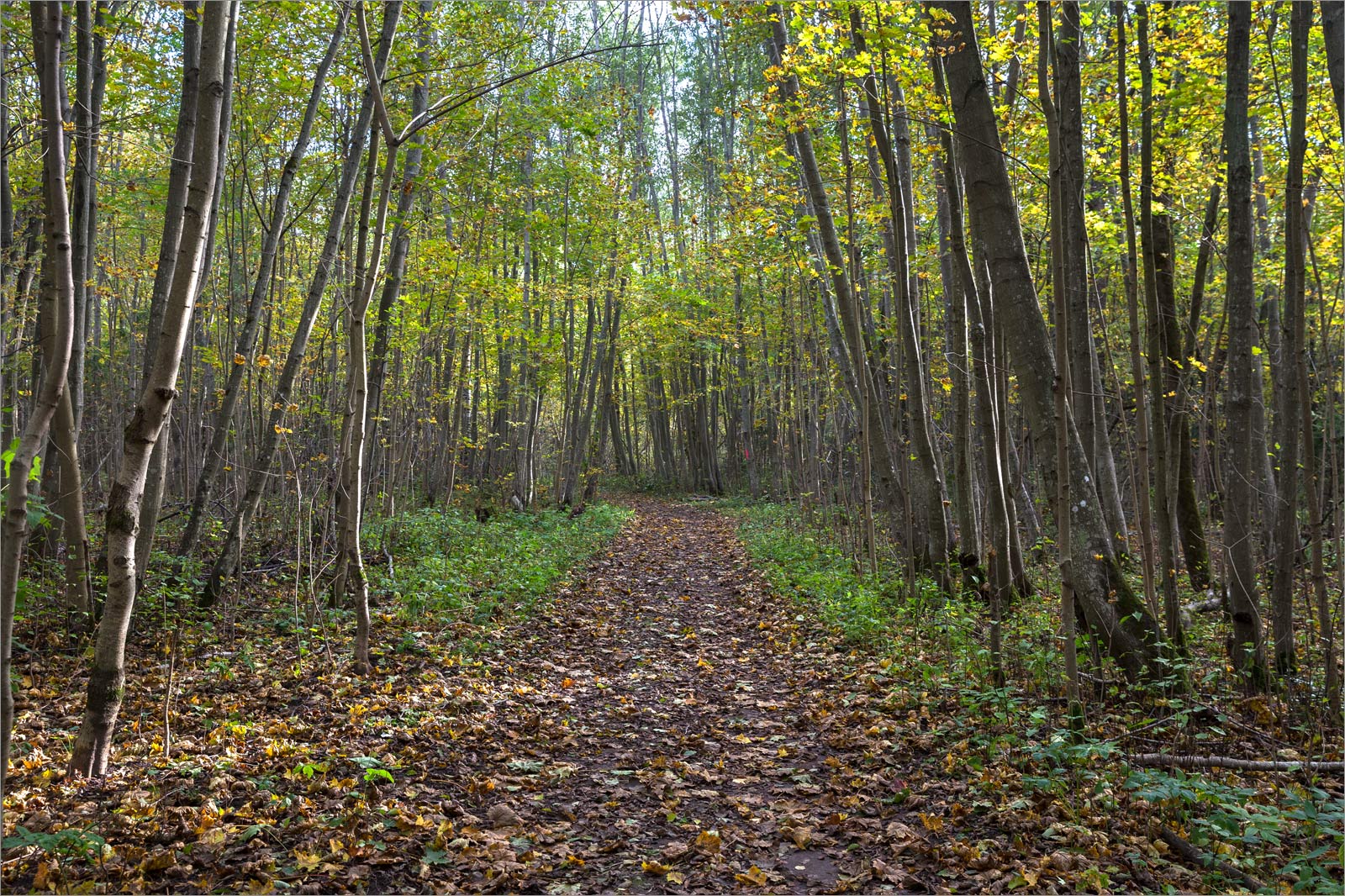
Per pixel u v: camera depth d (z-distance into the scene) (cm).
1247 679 629
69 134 709
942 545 1048
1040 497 1468
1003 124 894
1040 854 391
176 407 1469
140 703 592
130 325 1622
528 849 410
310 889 351
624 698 708
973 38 619
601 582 1313
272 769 482
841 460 1438
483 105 1291
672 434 4359
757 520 2200
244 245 1087
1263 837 363
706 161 2672
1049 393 629
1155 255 915
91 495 1518
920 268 1170
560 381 2503
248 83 1016
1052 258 534
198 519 893
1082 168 740
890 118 822
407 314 1425
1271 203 1206
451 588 1005
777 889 379
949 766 499
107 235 1614
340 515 995
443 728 575
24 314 864
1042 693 620
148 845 383
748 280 2338
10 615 338
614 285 2173
